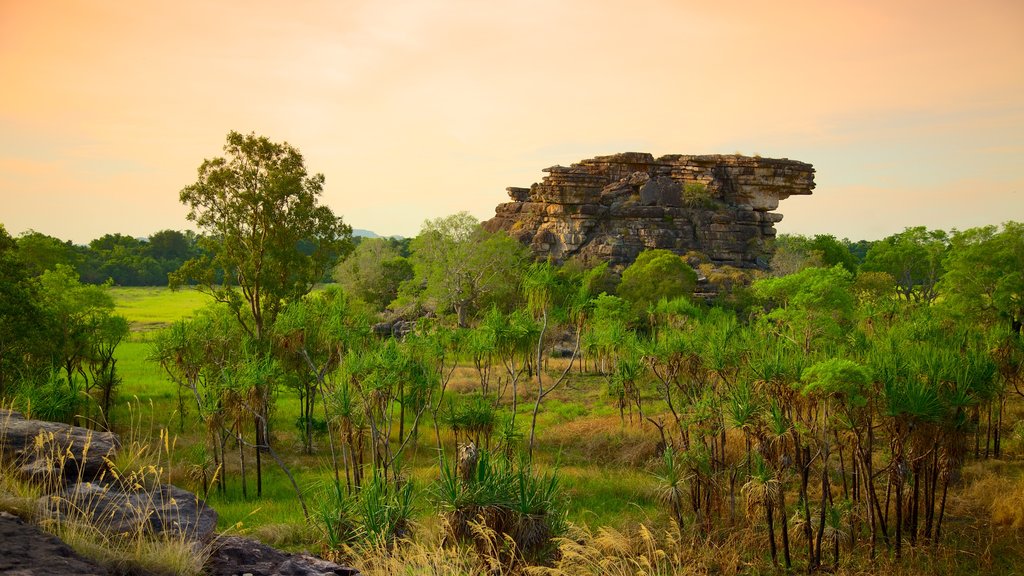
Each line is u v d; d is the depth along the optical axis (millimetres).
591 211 110625
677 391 27953
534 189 120875
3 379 29875
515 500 10805
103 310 37188
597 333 37125
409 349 24703
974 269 48000
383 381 21281
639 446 30484
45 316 33312
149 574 5496
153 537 6184
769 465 18969
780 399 19750
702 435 22578
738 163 118312
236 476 27625
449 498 10922
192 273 36062
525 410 41906
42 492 6773
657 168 121250
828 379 17531
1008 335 28062
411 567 8508
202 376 25531
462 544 10430
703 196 113500
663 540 17219
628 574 10625
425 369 25422
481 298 88000
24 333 30938
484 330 27250
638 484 25359
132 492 7340
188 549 5996
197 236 37344
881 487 23750
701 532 19625
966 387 18688
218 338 25500
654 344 25562
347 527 12258
